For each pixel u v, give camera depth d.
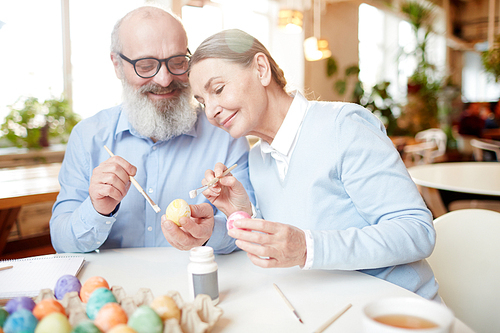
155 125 1.27
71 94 3.30
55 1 3.16
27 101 3.00
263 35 5.53
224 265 1.00
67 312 0.63
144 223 1.34
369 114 1.04
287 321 0.69
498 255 1.08
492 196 1.87
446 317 0.49
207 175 1.02
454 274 1.12
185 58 1.26
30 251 2.16
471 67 12.10
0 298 0.76
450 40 9.80
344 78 6.71
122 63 1.27
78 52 3.31
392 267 0.96
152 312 0.55
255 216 1.11
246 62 0.96
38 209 3.08
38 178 2.20
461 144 7.38
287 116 1.03
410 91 7.09
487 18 9.97
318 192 1.01
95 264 1.01
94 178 0.98
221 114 0.99
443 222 1.17
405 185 0.92
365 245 0.82
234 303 0.76
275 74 1.04
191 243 0.96
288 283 0.86
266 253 0.75
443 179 2.19
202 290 0.74
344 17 6.64
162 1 3.35
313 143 1.00
